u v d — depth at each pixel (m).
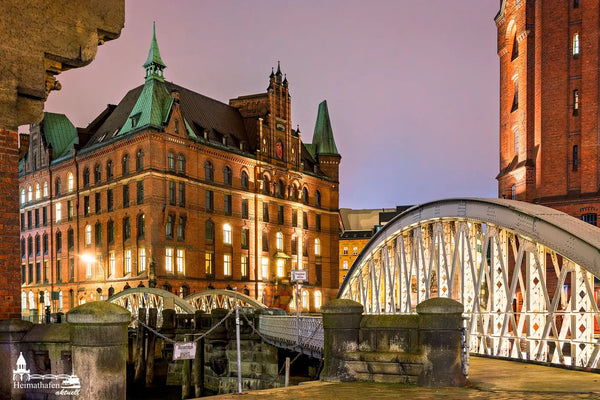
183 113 68.56
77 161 68.25
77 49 9.42
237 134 75.31
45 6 9.15
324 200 86.94
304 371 34.28
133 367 43.72
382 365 10.59
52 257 70.88
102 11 9.76
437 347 10.17
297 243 80.00
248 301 47.31
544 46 38.78
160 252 58.34
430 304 10.27
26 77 8.93
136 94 70.56
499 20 45.16
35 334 8.75
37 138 75.25
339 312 10.97
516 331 16.03
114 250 62.25
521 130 40.66
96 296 63.31
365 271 30.48
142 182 59.78
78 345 7.51
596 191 35.78
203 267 63.62
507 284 17.08
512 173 40.97
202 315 37.59
